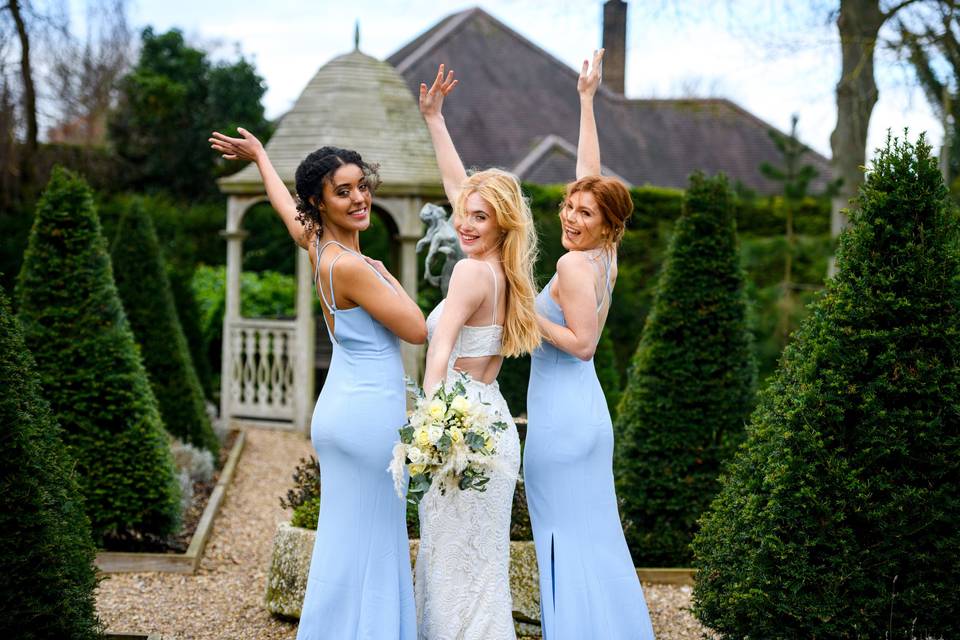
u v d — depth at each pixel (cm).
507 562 381
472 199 372
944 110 1079
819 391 368
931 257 368
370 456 358
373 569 361
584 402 389
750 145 2166
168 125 1903
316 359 1360
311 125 1050
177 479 638
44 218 599
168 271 1114
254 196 1077
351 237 373
